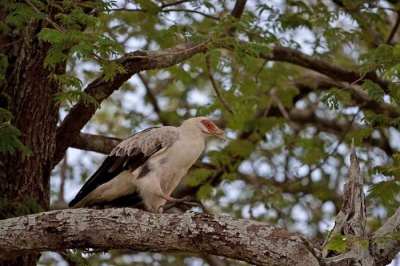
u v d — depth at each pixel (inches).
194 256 672.4
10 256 350.0
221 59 567.8
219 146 645.9
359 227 310.8
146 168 404.2
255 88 589.0
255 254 314.2
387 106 607.2
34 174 426.9
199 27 605.6
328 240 308.2
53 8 404.8
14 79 451.8
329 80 647.1
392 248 312.2
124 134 717.9
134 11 539.5
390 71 297.7
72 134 450.6
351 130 656.4
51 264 607.2
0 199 407.8
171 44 548.7
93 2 394.9
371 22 566.9
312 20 575.8
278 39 545.3
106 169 410.0
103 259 649.6
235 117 597.6
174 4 516.7
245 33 528.4
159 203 406.3
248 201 658.8
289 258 309.3
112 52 364.5
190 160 411.8
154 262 665.6
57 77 382.3
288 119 649.6
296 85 669.9
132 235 329.4
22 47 435.8
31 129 426.3
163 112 665.0
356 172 326.0
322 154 618.5
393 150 684.1
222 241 319.3
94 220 334.0
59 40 350.0
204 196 586.6
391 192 417.7
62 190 647.1
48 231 337.4
